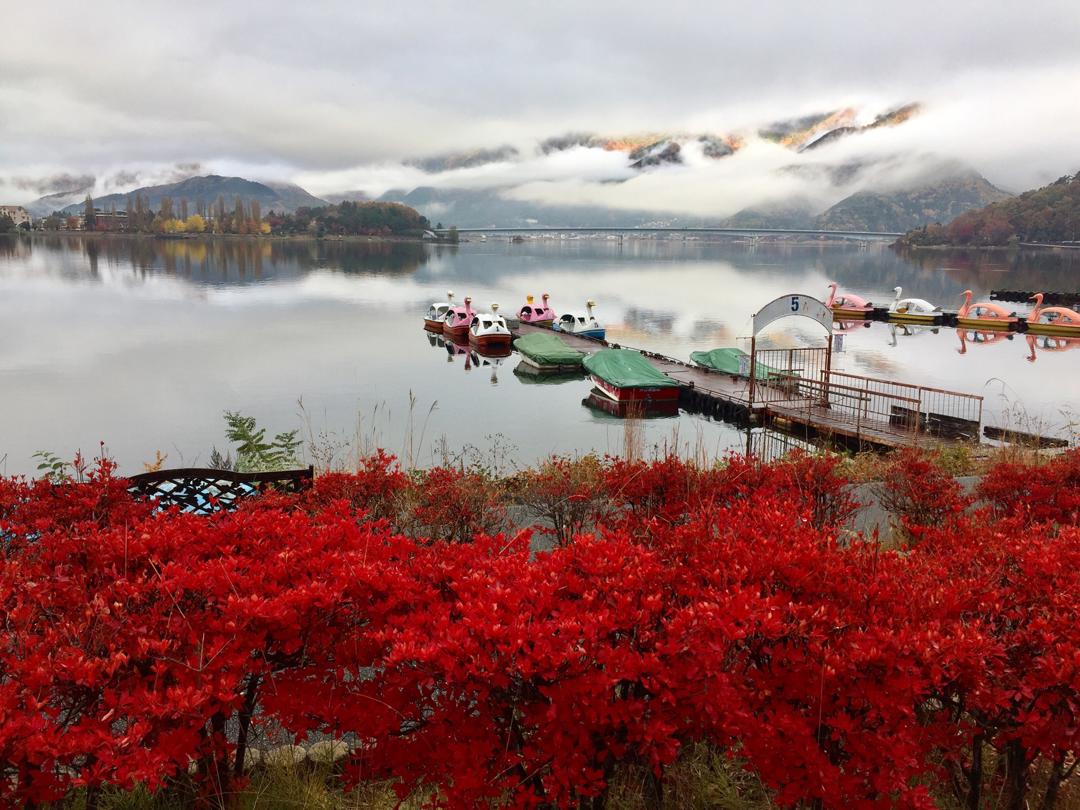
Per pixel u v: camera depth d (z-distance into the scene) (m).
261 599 2.68
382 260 117.19
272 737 3.47
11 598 2.83
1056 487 5.61
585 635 2.40
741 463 6.24
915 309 48.06
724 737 2.50
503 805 2.52
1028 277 87.06
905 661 2.38
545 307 46.00
